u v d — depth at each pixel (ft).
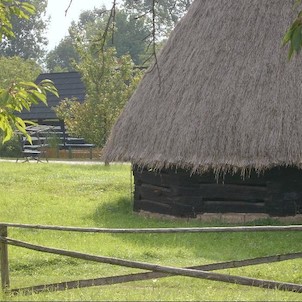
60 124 221.05
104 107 175.73
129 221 85.40
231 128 78.95
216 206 83.66
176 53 89.81
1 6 43.57
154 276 45.16
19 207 95.35
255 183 82.02
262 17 85.56
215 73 83.51
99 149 190.49
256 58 82.58
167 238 73.46
